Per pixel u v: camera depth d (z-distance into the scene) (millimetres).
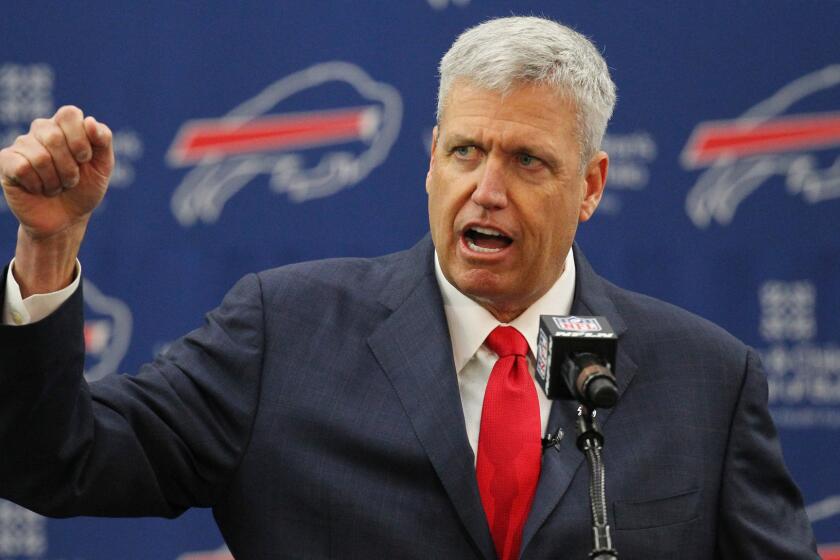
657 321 8891
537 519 7812
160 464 7953
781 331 16125
